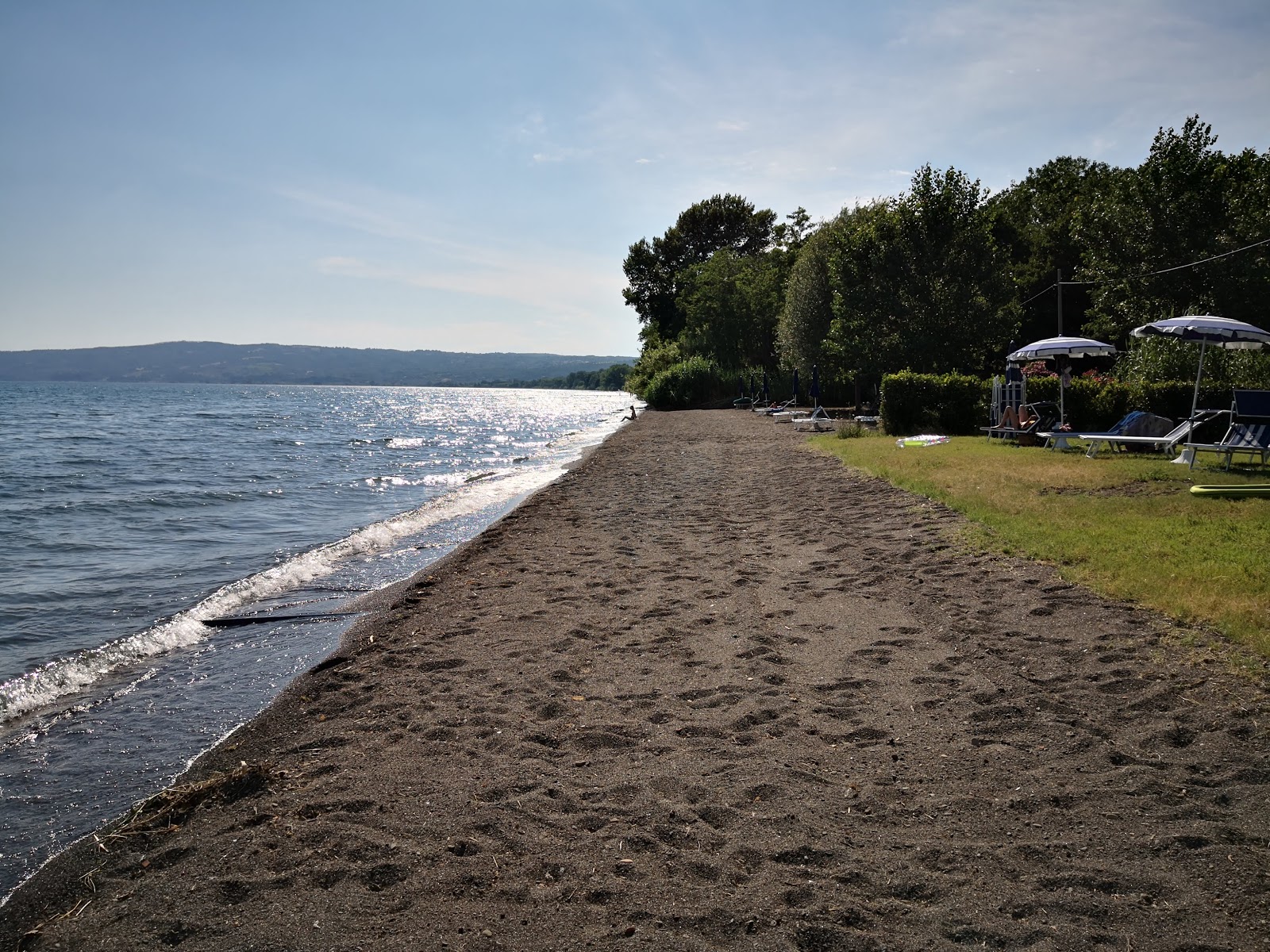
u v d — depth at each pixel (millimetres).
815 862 3391
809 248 39969
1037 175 57188
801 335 39625
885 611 6809
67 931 3172
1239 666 4984
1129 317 29094
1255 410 12594
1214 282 26891
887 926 2973
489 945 2941
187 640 7551
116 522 14930
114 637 7898
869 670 5531
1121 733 4387
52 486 20219
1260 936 2820
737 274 59812
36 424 50562
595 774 4270
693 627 6742
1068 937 2863
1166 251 27844
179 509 16578
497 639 6723
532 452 29391
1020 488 11414
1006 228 43375
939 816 3713
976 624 6227
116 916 3242
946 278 29688
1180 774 3934
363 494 18984
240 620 8141
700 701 5207
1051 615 6273
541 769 4352
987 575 7469
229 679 6395
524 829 3730
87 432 43156
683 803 3912
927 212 29516
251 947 2982
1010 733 4484
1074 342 16641
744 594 7625
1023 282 39906
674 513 12422
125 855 3750
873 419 25953
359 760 4594
